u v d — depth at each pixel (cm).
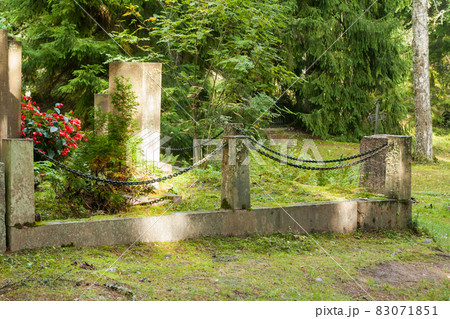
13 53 596
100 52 1118
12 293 360
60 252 458
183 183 755
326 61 2145
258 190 759
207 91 1212
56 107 688
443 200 1070
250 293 417
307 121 2180
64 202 539
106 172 562
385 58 2278
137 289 394
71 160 639
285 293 425
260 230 597
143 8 1242
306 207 630
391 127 2336
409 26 2747
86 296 366
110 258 464
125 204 567
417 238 687
